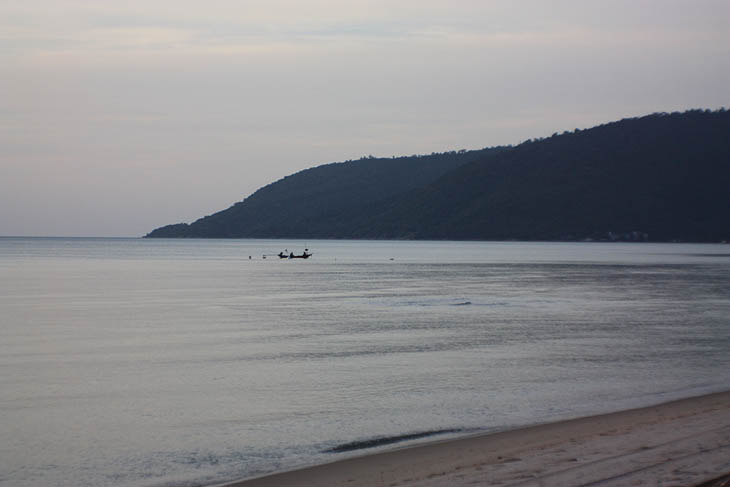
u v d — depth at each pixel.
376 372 22.00
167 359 24.48
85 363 23.73
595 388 19.44
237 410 17.27
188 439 14.84
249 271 86.62
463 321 35.19
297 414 16.84
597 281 65.62
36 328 32.84
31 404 17.97
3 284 62.88
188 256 146.00
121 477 12.62
